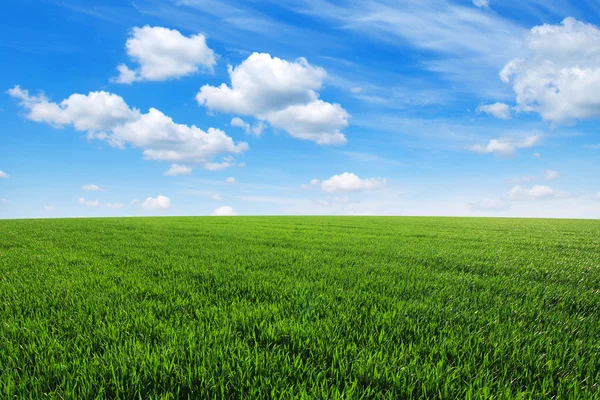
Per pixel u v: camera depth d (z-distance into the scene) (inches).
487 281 236.8
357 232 653.3
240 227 749.9
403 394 95.9
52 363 110.3
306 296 191.0
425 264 305.0
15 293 198.4
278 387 97.1
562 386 98.3
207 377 101.6
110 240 469.4
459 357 113.8
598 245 473.7
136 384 97.8
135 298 189.3
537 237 586.2
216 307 169.5
